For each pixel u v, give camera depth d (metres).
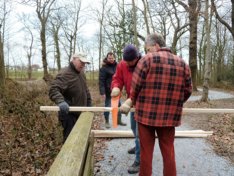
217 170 5.09
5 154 5.97
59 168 2.35
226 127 8.74
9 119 8.27
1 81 12.12
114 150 6.08
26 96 10.91
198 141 6.76
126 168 5.13
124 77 4.75
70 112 5.13
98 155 5.78
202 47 39.31
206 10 15.93
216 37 40.25
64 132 5.20
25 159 5.95
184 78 3.55
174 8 18.59
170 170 3.61
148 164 3.64
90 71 44.47
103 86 8.15
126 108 3.97
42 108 4.95
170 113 3.52
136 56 4.54
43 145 6.50
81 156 2.67
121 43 27.36
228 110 5.10
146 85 3.48
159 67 3.44
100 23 34.53
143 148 3.64
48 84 17.06
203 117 10.70
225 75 40.50
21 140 6.84
